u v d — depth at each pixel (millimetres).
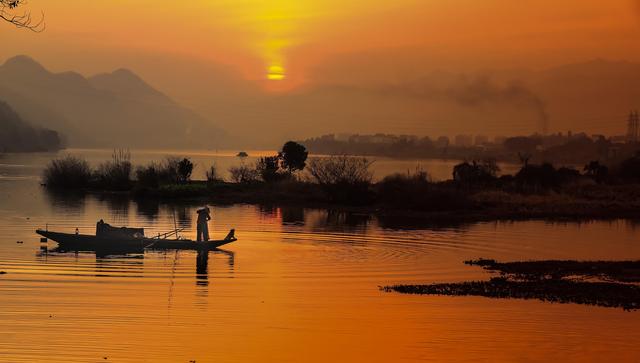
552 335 39250
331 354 35438
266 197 126062
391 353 35656
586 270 59500
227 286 50312
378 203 121438
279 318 41750
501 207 118375
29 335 37062
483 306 45500
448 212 111188
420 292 49438
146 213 100000
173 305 44188
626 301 47688
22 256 60938
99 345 35688
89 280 51125
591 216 110875
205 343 36656
